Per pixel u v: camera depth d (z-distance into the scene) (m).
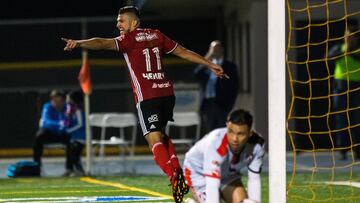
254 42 48.59
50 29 48.53
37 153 38.19
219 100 39.44
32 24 48.44
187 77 48.84
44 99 48.50
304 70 48.06
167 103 22.30
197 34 56.09
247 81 50.72
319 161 42.31
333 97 43.88
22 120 48.53
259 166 17.02
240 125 16.25
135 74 22.12
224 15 55.88
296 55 48.06
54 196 28.28
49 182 34.00
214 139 16.73
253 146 16.92
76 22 46.72
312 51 48.28
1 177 37.66
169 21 55.91
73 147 37.75
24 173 37.09
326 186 29.05
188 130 48.38
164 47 22.41
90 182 33.66
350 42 40.34
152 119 21.84
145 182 33.16
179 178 19.73
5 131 48.44
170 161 20.89
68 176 37.22
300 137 47.91
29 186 32.31
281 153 18.42
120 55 49.34
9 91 48.34
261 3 48.62
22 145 48.53
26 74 48.50
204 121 40.81
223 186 17.92
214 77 39.47
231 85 39.44
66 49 20.81
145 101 22.00
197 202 18.11
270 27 18.59
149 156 48.25
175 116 41.38
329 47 48.16
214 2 54.34
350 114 41.34
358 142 41.59
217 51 39.41
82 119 38.41
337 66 41.00
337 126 41.66
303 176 34.03
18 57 48.38
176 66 48.97
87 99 37.19
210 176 16.69
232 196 17.67
